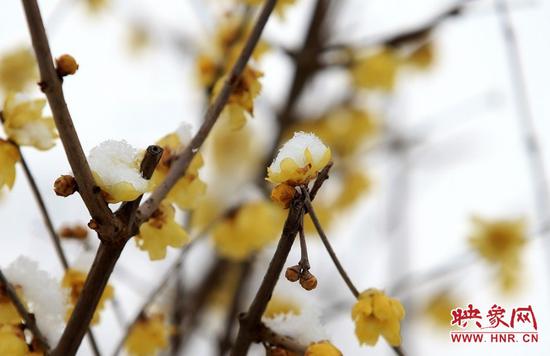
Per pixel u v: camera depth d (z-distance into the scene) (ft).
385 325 2.72
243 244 3.56
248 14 3.30
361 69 4.43
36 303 2.72
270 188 3.94
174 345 3.40
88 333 2.85
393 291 3.62
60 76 2.58
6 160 2.76
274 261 2.63
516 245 4.23
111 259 2.63
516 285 4.29
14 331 2.68
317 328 2.73
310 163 2.62
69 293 2.81
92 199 2.59
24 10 2.55
